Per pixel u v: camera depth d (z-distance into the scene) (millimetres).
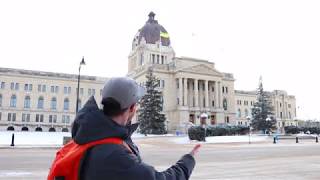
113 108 2213
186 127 87750
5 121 104562
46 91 111375
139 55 112312
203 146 35469
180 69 97188
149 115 71000
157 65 99188
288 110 143125
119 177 1904
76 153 1993
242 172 13062
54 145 30766
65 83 114062
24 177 11203
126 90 2252
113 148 1990
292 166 15398
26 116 107625
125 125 2316
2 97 105500
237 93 139625
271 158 20234
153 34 113750
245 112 139375
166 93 98375
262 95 90500
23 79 108812
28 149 27000
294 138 56375
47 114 110250
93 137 2004
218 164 16406
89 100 2232
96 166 1916
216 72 102875
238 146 35562
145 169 1999
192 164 2496
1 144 31609
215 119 100688
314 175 12305
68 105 113312
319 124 138250
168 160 19172
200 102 101625
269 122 86750
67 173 1967
